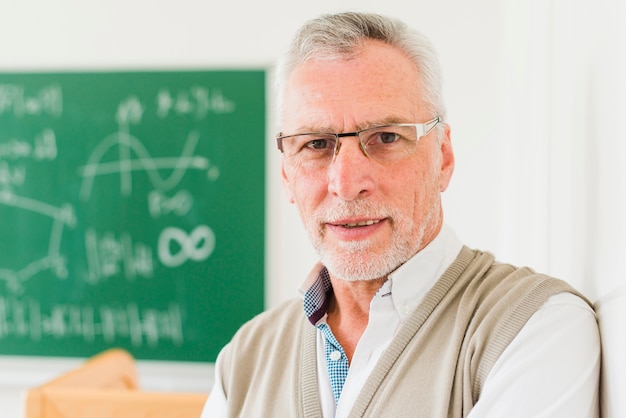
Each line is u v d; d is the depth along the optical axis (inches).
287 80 38.4
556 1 45.7
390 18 37.4
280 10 86.8
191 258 88.2
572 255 39.3
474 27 83.0
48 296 90.0
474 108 82.8
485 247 82.3
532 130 56.7
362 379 36.3
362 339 36.9
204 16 87.8
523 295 33.6
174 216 88.4
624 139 28.7
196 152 88.0
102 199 89.0
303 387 37.9
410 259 37.2
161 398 56.5
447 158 40.8
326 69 36.4
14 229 90.2
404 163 36.2
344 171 35.3
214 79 87.6
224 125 87.7
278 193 87.1
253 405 39.9
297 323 42.1
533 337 32.1
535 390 30.9
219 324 88.0
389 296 37.0
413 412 33.4
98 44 89.0
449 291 36.5
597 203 33.2
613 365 30.4
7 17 89.7
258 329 43.6
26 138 90.0
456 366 33.5
